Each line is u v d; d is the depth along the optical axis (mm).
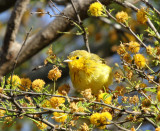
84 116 8539
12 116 8258
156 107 7988
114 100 8820
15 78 8398
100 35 18609
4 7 17016
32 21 17297
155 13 8938
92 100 8219
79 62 11617
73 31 18062
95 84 11531
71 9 13500
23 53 14258
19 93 8195
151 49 8664
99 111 8766
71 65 11805
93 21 18375
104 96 8328
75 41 18375
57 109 7879
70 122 8312
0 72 14234
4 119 8398
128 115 9070
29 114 8203
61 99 8117
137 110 8609
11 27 13898
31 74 16828
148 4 9164
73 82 12094
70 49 18016
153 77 8891
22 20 17203
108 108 8508
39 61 17172
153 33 9188
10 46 14164
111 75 11688
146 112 8305
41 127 8633
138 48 8844
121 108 8719
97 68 11516
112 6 12609
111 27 18297
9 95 7719
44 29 14234
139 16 9047
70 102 8281
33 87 8383
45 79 16984
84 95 8008
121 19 9227
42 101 7918
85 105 8086
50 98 8250
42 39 14141
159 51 8922
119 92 8953
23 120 14766
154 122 8836
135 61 8641
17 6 13680
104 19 17047
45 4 14078
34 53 14477
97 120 7828
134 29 13508
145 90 8844
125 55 8828
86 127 8039
